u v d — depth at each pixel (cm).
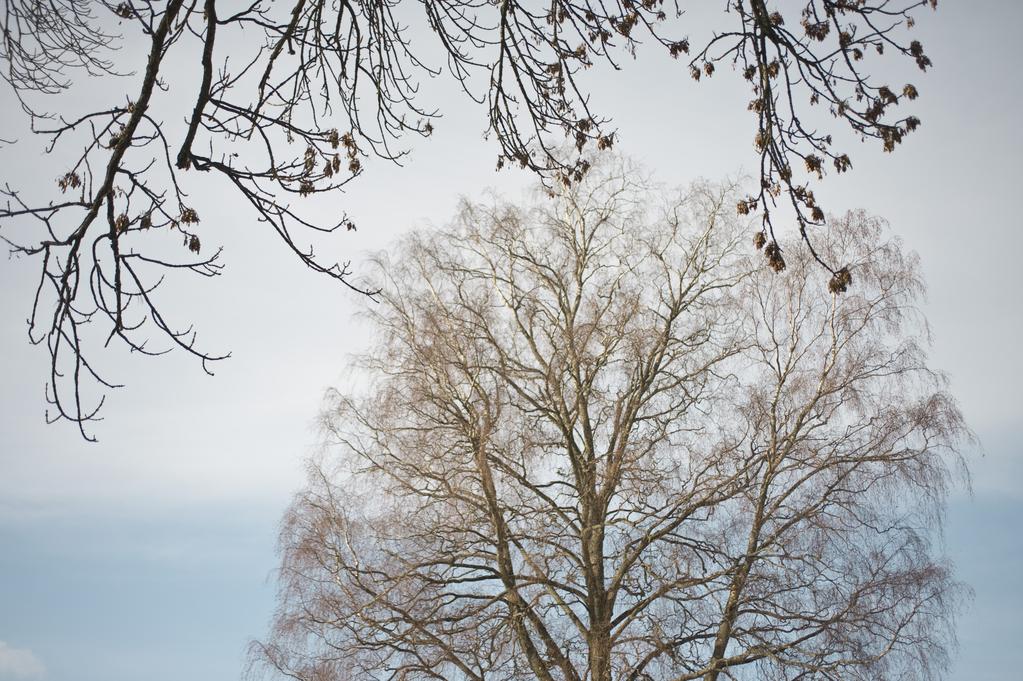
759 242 593
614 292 2072
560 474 1939
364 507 1856
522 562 1828
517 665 1744
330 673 1723
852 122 599
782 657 1716
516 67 748
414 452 1866
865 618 1736
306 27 694
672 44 693
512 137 773
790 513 1891
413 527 1848
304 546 1800
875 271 2031
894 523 1867
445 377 1925
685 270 2105
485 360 1930
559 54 733
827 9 597
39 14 915
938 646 1739
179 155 591
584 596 1770
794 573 1814
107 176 575
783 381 2020
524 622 1770
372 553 1831
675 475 1873
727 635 1773
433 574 1814
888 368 1992
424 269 2041
